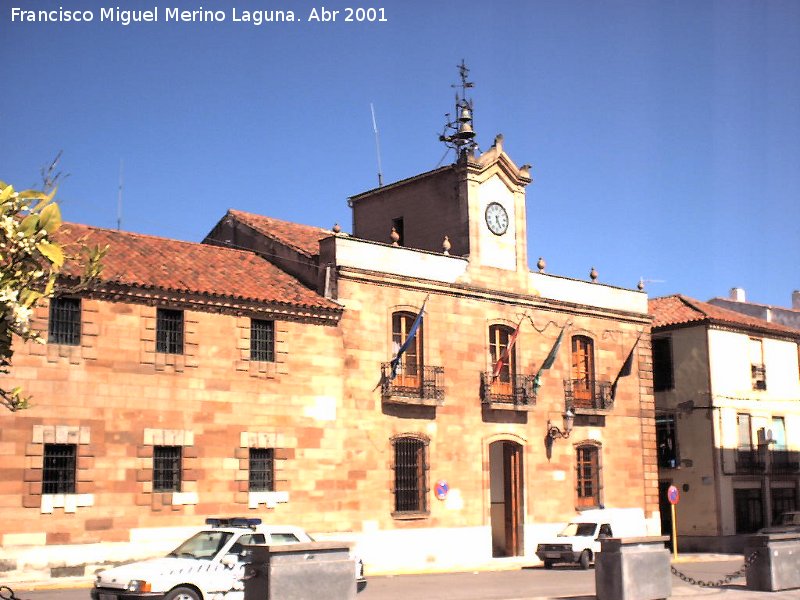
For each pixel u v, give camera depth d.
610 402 38.16
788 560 21.28
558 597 19.70
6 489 23.98
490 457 37.31
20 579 23.84
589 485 37.47
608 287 39.41
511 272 36.06
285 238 34.16
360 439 30.69
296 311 29.61
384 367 31.56
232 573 18.02
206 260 30.30
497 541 36.56
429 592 23.34
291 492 28.91
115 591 17.25
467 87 37.69
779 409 47.00
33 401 24.66
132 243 29.23
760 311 54.59
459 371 33.72
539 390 36.09
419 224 37.03
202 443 27.38
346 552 15.59
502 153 36.28
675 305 47.16
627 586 18.20
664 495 45.28
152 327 26.88
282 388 29.16
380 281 31.88
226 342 28.22
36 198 10.66
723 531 43.00
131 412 26.22
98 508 25.31
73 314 25.77
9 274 10.50
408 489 31.92
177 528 26.55
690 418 44.62
